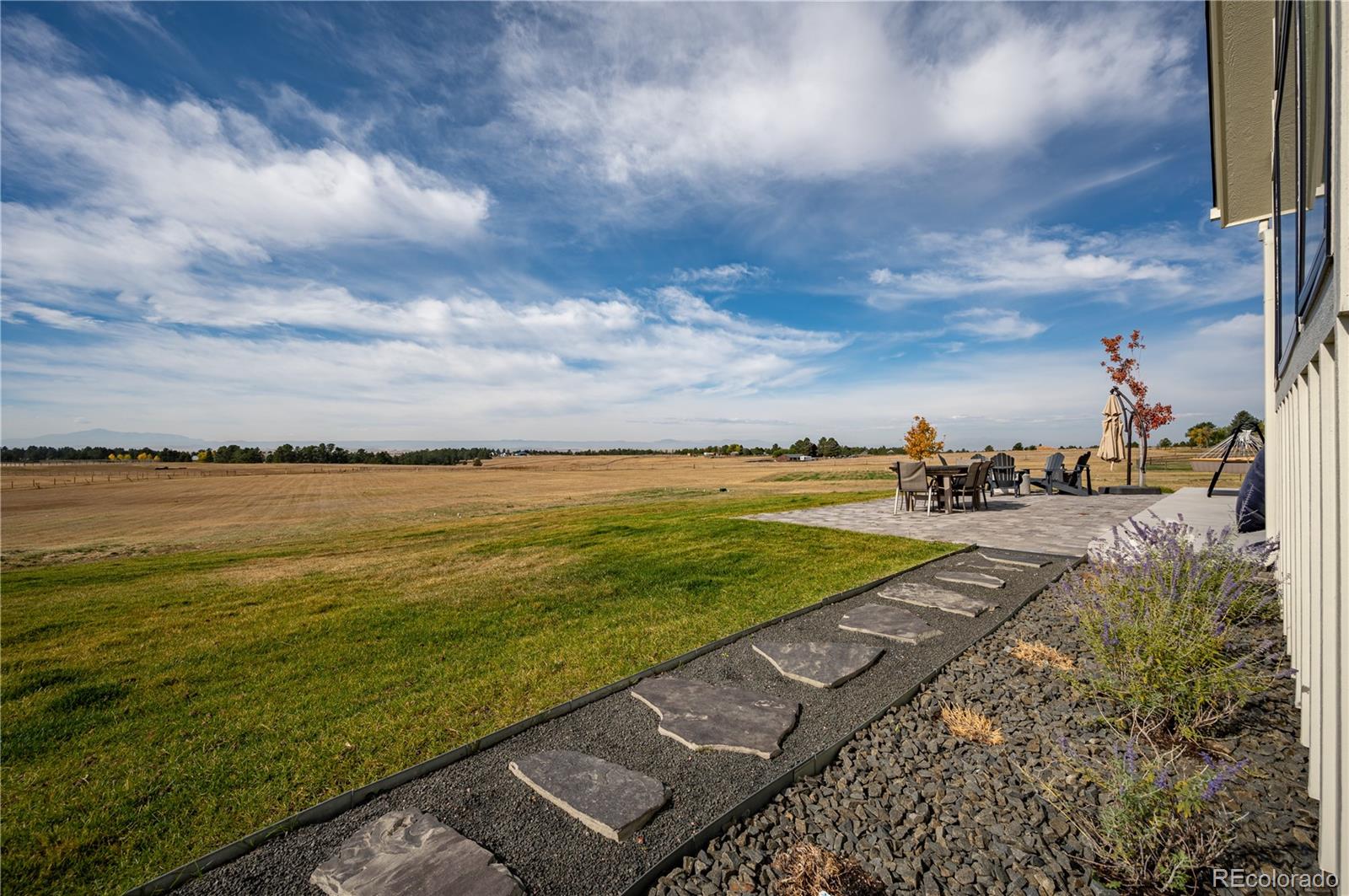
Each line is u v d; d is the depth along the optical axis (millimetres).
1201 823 1994
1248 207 6375
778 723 2895
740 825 2094
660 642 4363
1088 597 3922
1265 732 2658
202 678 4238
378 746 2963
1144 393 17062
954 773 2410
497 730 2936
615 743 2779
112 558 15445
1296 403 3066
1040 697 3090
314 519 25609
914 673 3473
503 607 5758
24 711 3703
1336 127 1558
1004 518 10234
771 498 19219
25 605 7605
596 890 1799
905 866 1855
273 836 2141
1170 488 15984
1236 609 3842
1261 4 4238
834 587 5742
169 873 1907
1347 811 1500
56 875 2076
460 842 2049
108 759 2992
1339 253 1519
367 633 5129
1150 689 2773
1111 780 2186
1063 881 1786
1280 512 4734
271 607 6496
